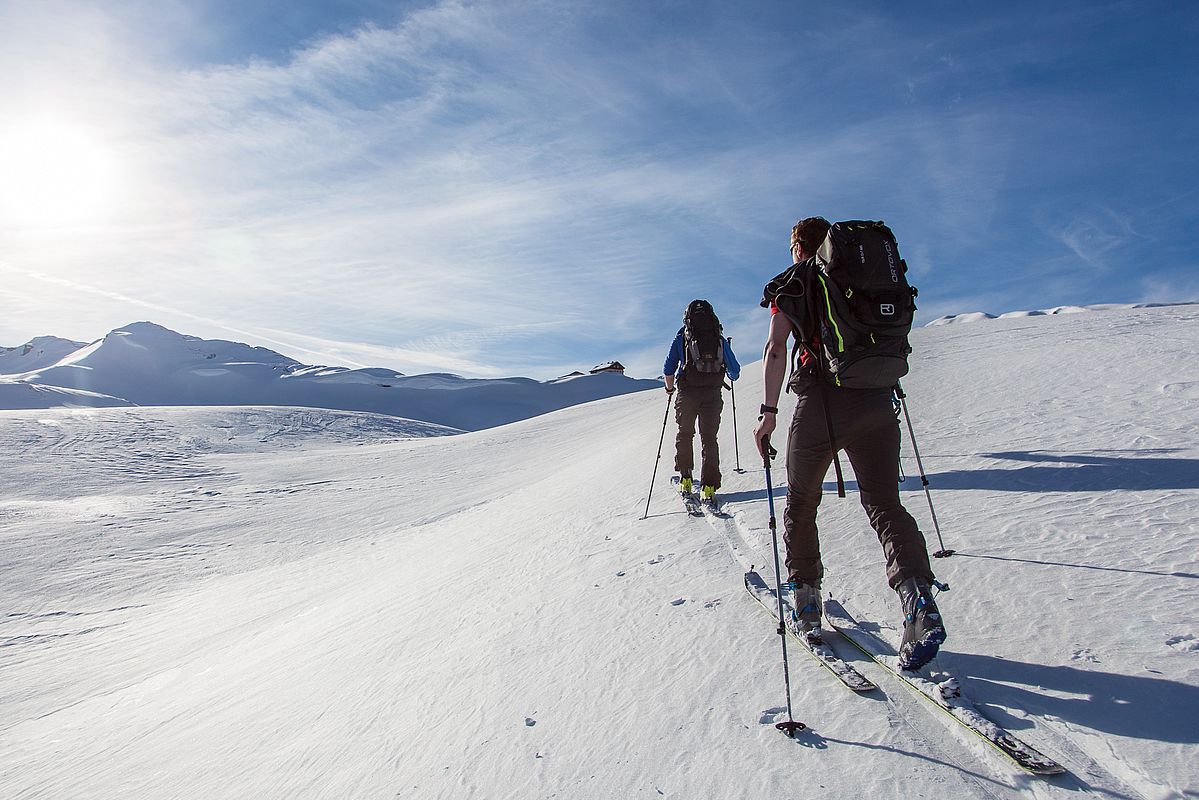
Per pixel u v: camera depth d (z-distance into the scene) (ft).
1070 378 23.84
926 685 6.81
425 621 15.98
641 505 21.13
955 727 6.19
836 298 7.94
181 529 74.33
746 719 7.09
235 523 76.13
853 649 8.21
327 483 97.40
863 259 7.88
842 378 7.97
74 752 17.28
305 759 10.27
